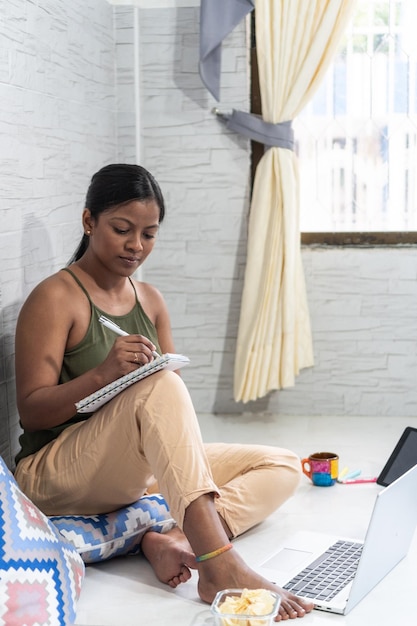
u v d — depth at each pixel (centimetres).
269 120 371
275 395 395
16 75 252
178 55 379
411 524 227
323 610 195
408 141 383
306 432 363
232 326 393
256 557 229
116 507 228
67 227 303
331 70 382
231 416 392
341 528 251
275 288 372
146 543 223
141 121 384
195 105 382
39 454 228
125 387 209
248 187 384
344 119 384
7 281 248
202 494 197
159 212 233
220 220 388
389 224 387
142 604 202
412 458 284
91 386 212
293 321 374
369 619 193
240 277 390
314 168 388
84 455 214
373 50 379
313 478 291
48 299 225
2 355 246
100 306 235
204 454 203
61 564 190
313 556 222
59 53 292
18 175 255
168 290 395
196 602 203
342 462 319
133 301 246
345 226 389
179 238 391
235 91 379
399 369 388
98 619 194
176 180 388
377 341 387
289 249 369
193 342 396
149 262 394
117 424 209
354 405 391
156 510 233
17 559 177
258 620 168
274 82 366
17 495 191
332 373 390
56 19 288
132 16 369
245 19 374
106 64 356
